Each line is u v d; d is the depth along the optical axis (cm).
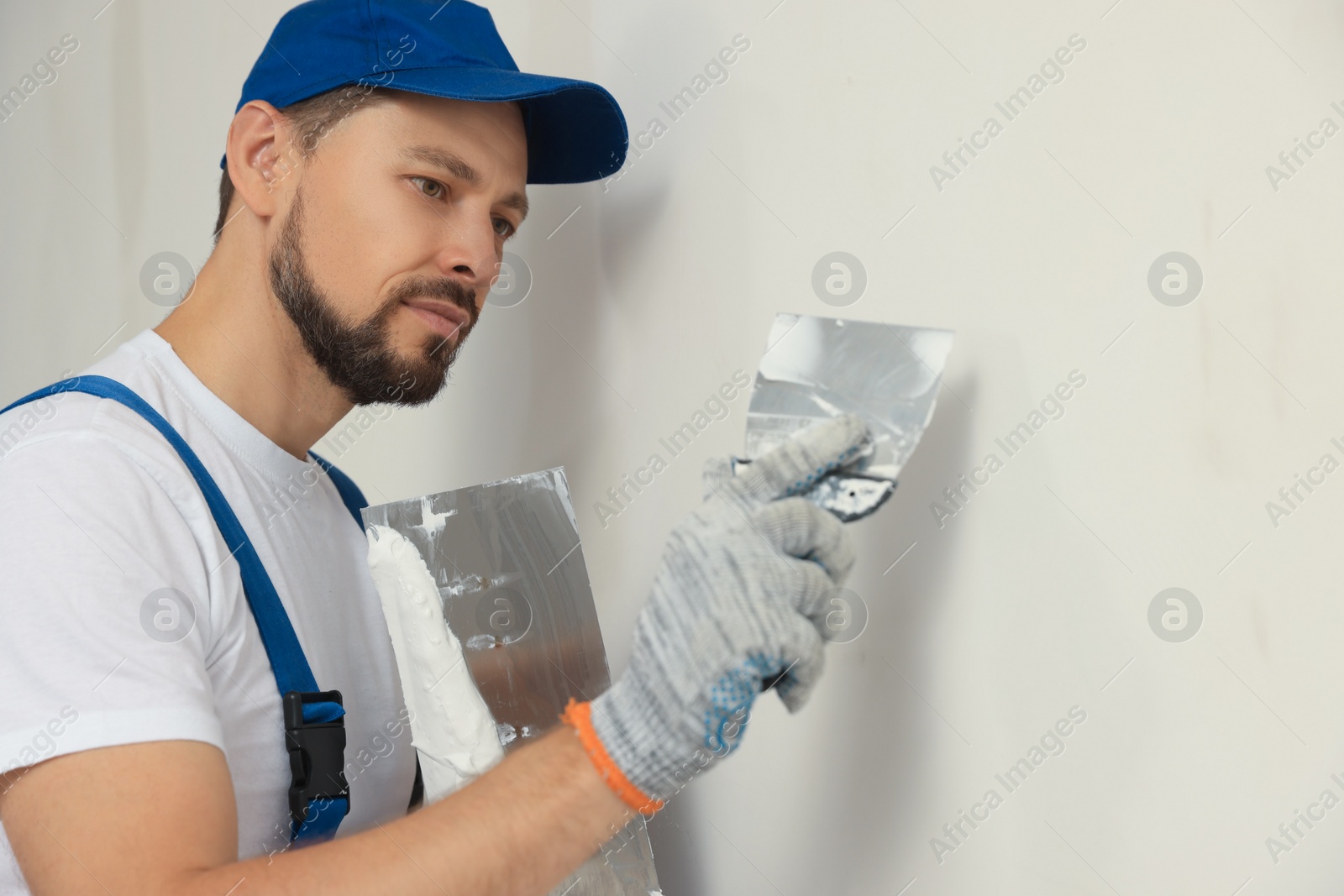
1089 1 66
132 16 173
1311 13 56
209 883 53
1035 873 68
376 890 52
